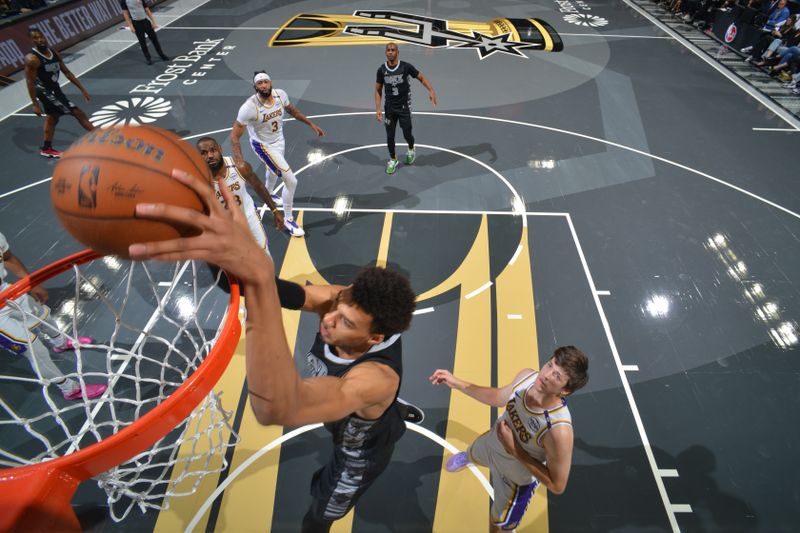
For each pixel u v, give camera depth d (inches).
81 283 193.0
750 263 206.5
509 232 223.3
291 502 130.2
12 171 267.3
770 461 139.9
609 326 179.0
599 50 432.1
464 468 135.8
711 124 315.6
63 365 160.4
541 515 128.6
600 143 293.7
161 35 471.5
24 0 423.8
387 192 250.1
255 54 424.2
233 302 64.4
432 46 438.9
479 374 162.4
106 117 323.0
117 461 49.9
